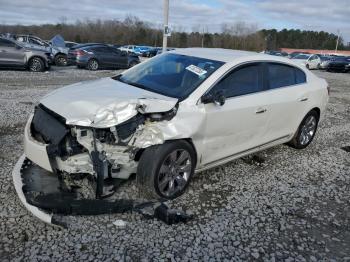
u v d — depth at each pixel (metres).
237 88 4.89
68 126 3.82
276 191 4.82
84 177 4.31
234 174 5.23
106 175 3.90
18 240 3.37
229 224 3.91
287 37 110.31
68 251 3.27
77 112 3.85
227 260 3.33
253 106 4.98
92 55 20.28
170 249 3.41
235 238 3.67
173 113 4.10
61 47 22.64
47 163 3.82
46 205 3.64
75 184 4.21
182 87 4.55
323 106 6.70
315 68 33.31
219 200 4.41
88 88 4.57
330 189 5.05
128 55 22.06
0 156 5.23
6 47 16.44
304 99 6.07
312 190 4.96
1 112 7.79
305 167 5.81
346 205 4.62
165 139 3.99
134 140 3.98
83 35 79.62
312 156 6.38
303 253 3.54
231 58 5.02
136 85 4.79
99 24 81.75
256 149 5.45
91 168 3.93
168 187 4.22
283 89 5.67
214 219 3.98
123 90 4.49
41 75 15.92
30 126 4.24
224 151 4.83
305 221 4.12
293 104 5.82
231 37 82.00
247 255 3.43
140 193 4.20
